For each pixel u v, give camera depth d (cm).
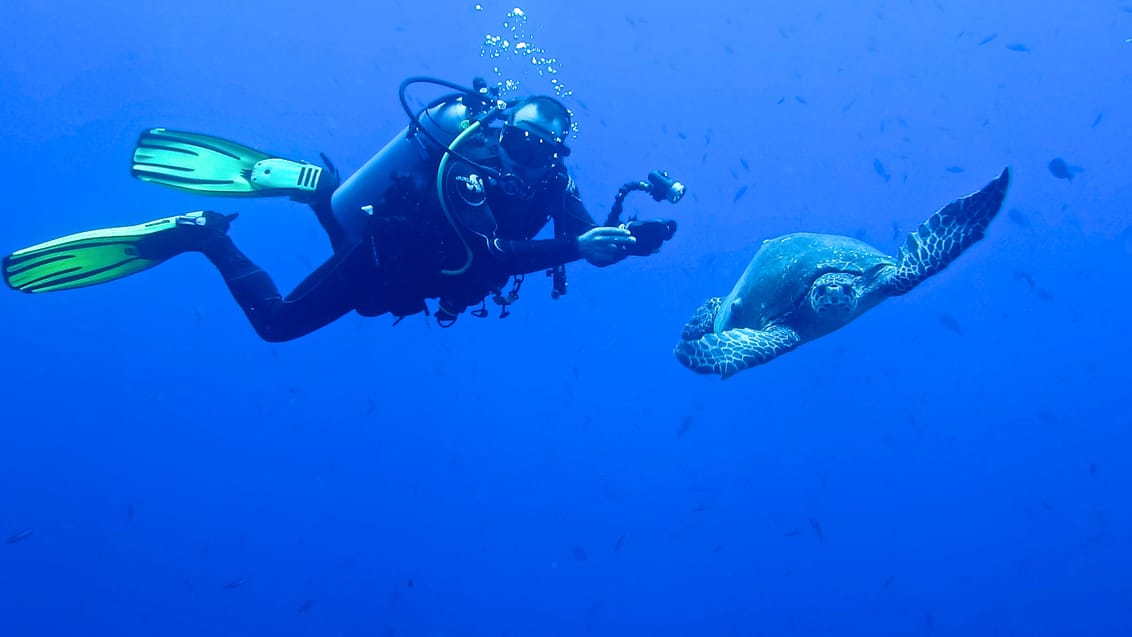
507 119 356
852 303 468
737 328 523
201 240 449
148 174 430
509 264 338
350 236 385
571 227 386
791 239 558
